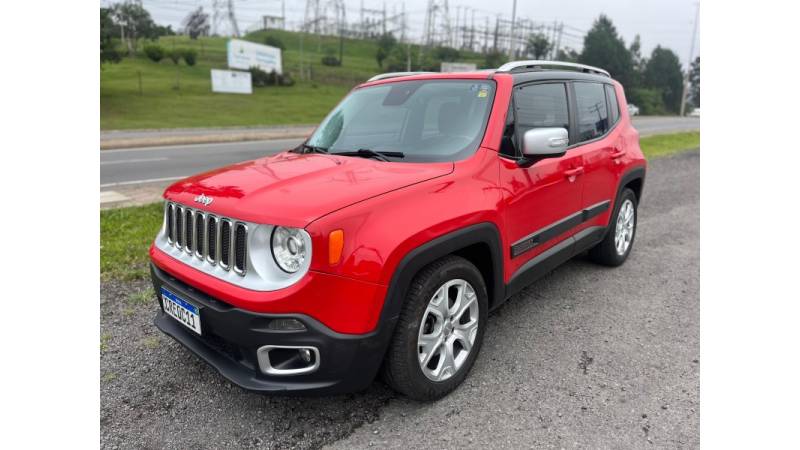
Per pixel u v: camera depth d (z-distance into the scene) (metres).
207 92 39.62
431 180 2.57
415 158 2.91
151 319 3.59
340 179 2.50
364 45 88.25
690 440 2.39
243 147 16.55
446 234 2.49
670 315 3.78
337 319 2.18
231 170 2.88
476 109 3.10
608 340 3.38
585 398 2.72
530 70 3.54
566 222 3.67
